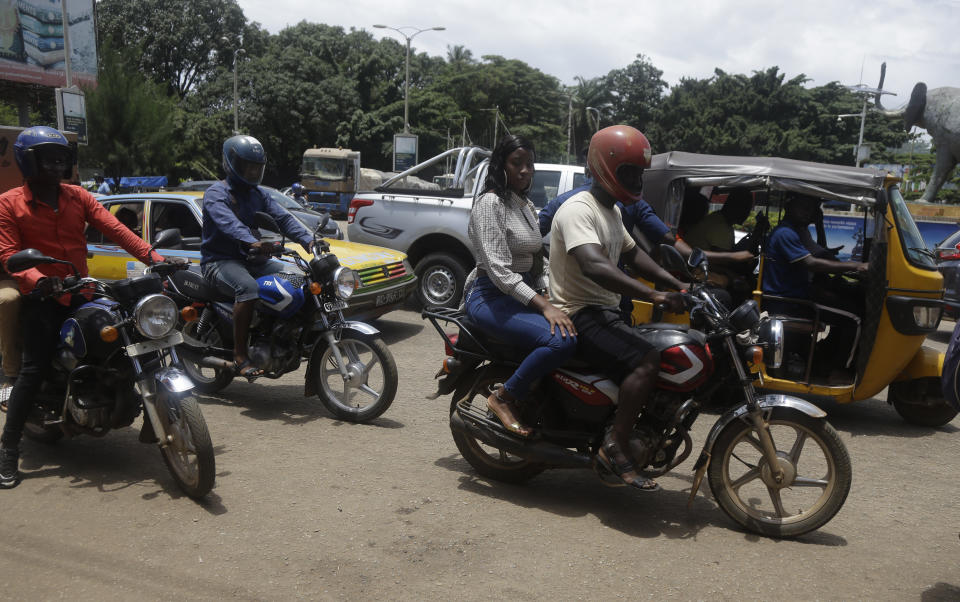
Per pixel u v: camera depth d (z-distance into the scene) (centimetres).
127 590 297
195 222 715
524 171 379
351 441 482
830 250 611
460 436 428
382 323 871
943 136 1861
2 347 403
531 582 312
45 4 2542
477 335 403
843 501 356
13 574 308
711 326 360
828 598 309
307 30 5825
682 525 377
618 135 356
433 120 5284
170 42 5234
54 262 370
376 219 917
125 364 402
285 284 515
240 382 619
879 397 668
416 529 358
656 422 369
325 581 308
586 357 371
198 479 371
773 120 5928
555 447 384
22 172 402
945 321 1134
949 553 357
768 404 362
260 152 521
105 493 391
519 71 6988
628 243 397
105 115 3222
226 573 312
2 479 395
